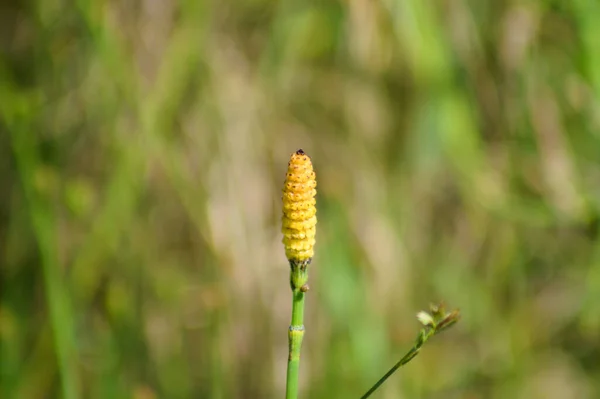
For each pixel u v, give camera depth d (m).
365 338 0.85
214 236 0.84
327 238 0.86
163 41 0.83
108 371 0.82
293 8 0.86
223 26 0.86
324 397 0.85
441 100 0.84
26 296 0.84
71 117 0.84
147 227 0.85
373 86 0.88
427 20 0.83
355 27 0.86
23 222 0.84
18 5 0.87
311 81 0.88
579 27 0.84
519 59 0.89
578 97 0.89
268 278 0.86
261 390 0.86
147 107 0.82
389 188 0.89
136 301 0.85
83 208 0.83
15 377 0.80
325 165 0.88
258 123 0.86
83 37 0.83
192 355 0.87
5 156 0.86
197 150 0.85
